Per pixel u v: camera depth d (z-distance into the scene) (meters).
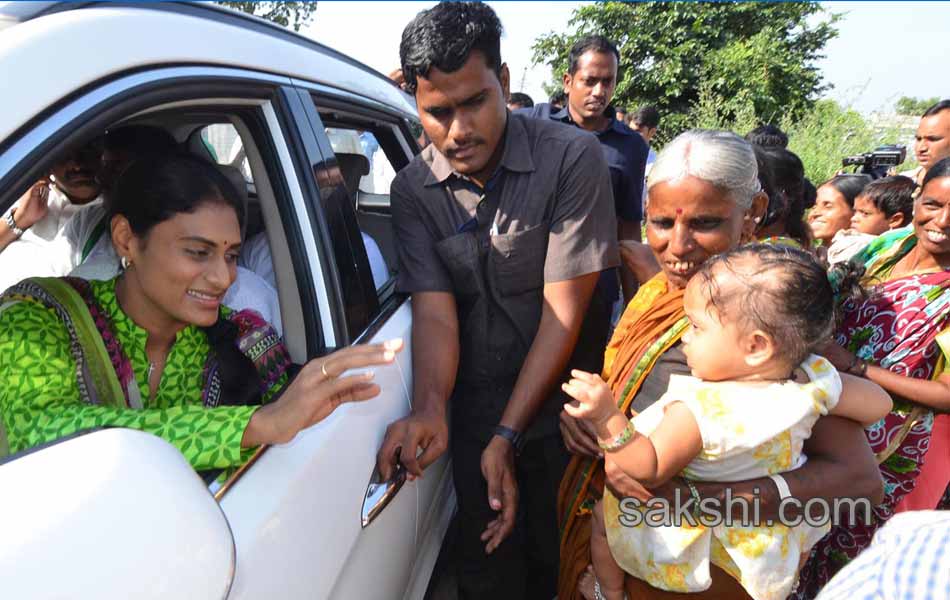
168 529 0.72
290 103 1.39
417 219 1.85
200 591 0.73
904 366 1.80
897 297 1.83
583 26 13.05
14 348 1.03
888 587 0.66
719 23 12.88
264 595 0.94
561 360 1.74
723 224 1.37
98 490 0.69
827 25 13.70
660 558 1.36
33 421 1.00
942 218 1.75
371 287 1.65
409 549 1.64
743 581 1.32
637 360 1.49
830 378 1.25
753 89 12.16
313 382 0.99
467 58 1.51
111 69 0.90
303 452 1.13
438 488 1.92
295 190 1.38
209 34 1.17
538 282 1.81
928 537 0.66
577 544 1.68
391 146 2.21
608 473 1.38
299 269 1.39
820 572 2.08
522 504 2.05
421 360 1.75
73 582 0.64
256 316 1.34
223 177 1.12
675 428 1.23
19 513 0.65
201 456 0.97
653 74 12.61
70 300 1.10
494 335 1.85
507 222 1.75
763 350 1.19
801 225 1.93
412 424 1.50
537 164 1.73
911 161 7.97
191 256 1.07
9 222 1.50
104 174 1.44
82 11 0.93
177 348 1.22
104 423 0.98
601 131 3.76
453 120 1.59
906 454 1.90
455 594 2.25
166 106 1.05
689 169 1.32
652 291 1.57
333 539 1.16
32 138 0.78
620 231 3.90
